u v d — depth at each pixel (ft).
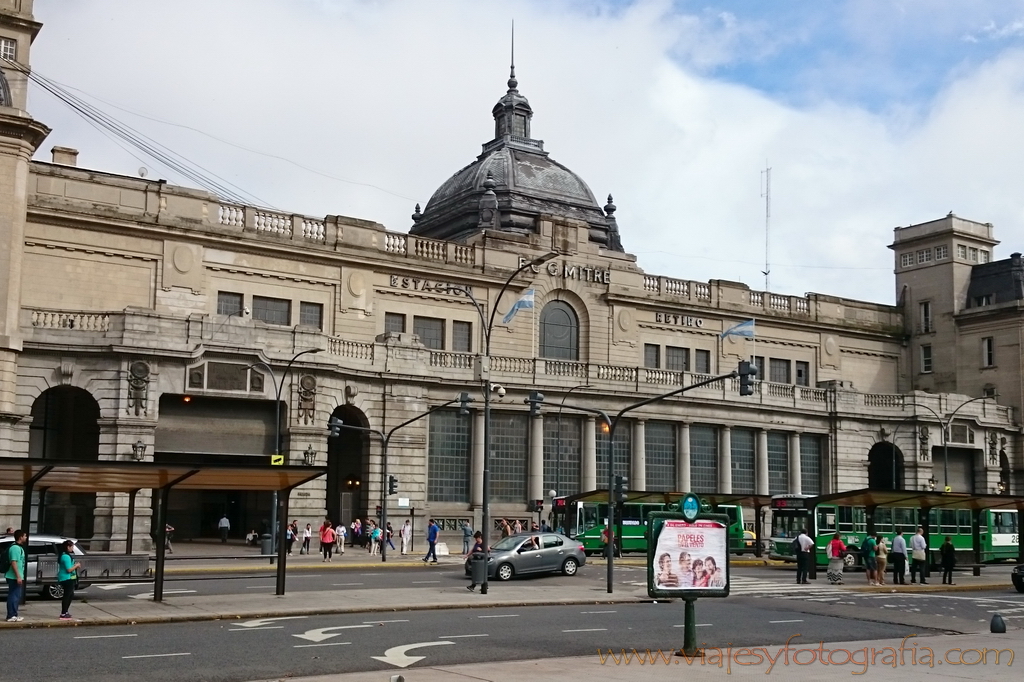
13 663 63.41
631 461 224.74
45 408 181.37
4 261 164.96
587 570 158.10
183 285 192.13
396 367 195.93
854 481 255.50
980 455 271.69
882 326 292.40
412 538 188.65
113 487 104.32
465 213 253.03
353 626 84.07
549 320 236.02
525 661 66.44
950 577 149.69
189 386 168.55
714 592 68.95
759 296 269.03
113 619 83.05
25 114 168.55
